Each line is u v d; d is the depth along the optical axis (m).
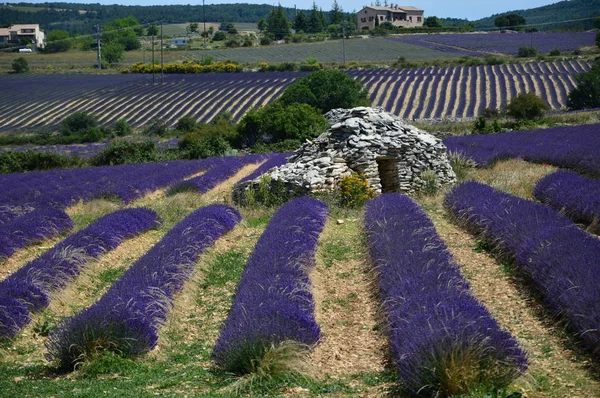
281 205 18.83
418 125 50.41
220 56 114.12
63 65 110.12
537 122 48.28
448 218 16.84
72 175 31.05
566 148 25.34
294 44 126.62
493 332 7.05
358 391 7.14
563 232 11.30
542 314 9.17
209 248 14.10
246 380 7.42
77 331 8.62
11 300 10.19
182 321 10.34
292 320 8.34
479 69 80.31
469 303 8.12
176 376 7.89
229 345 7.88
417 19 168.00
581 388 6.68
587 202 14.68
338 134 21.33
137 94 75.06
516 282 10.75
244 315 8.55
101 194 22.55
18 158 40.84
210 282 12.38
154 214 17.83
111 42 133.00
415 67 87.81
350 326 9.52
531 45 104.44
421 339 6.96
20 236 15.49
